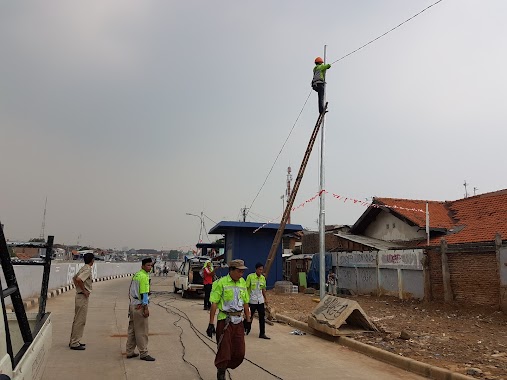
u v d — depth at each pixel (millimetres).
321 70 17844
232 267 6398
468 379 6547
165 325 12320
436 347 9055
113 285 32312
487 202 21359
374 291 20812
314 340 10539
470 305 15258
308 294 23828
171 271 69000
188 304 19094
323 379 6945
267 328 12375
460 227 20109
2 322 3309
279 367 7676
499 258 14234
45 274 6816
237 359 6223
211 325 6227
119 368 7207
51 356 7867
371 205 23203
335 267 24359
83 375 6699
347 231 27094
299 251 36500
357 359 8523
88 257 8820
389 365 8070
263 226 25125
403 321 13000
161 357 8133
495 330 11359
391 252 19750
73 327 8570
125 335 10375
